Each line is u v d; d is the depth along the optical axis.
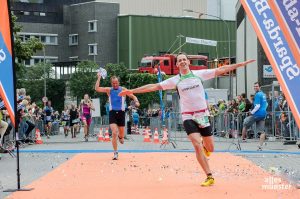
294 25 8.43
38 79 73.31
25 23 84.75
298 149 19.27
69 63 76.12
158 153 17.31
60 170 12.53
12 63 9.57
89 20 83.69
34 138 25.14
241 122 25.75
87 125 26.88
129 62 80.94
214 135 28.92
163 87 9.95
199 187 9.51
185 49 82.69
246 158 15.43
